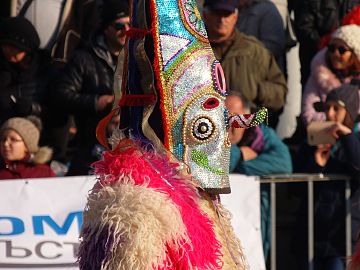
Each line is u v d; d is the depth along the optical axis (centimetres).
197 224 492
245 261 548
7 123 1061
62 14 1253
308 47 1349
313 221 1114
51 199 979
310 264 1109
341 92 1155
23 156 1055
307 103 1222
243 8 1316
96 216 479
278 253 1155
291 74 1352
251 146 1107
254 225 1044
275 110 1230
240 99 1080
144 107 519
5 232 963
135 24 533
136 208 471
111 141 531
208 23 1195
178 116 513
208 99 516
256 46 1218
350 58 1209
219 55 1202
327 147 1128
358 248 760
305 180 1102
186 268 478
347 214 1103
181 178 503
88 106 1131
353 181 1110
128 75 527
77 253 506
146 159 499
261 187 1081
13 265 960
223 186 526
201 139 516
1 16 1275
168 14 520
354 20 1260
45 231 970
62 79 1148
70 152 1152
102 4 1230
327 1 1342
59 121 1150
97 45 1163
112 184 489
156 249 468
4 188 973
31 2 1255
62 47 1241
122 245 465
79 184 985
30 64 1188
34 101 1163
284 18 1340
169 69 512
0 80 1172
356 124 1165
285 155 1116
